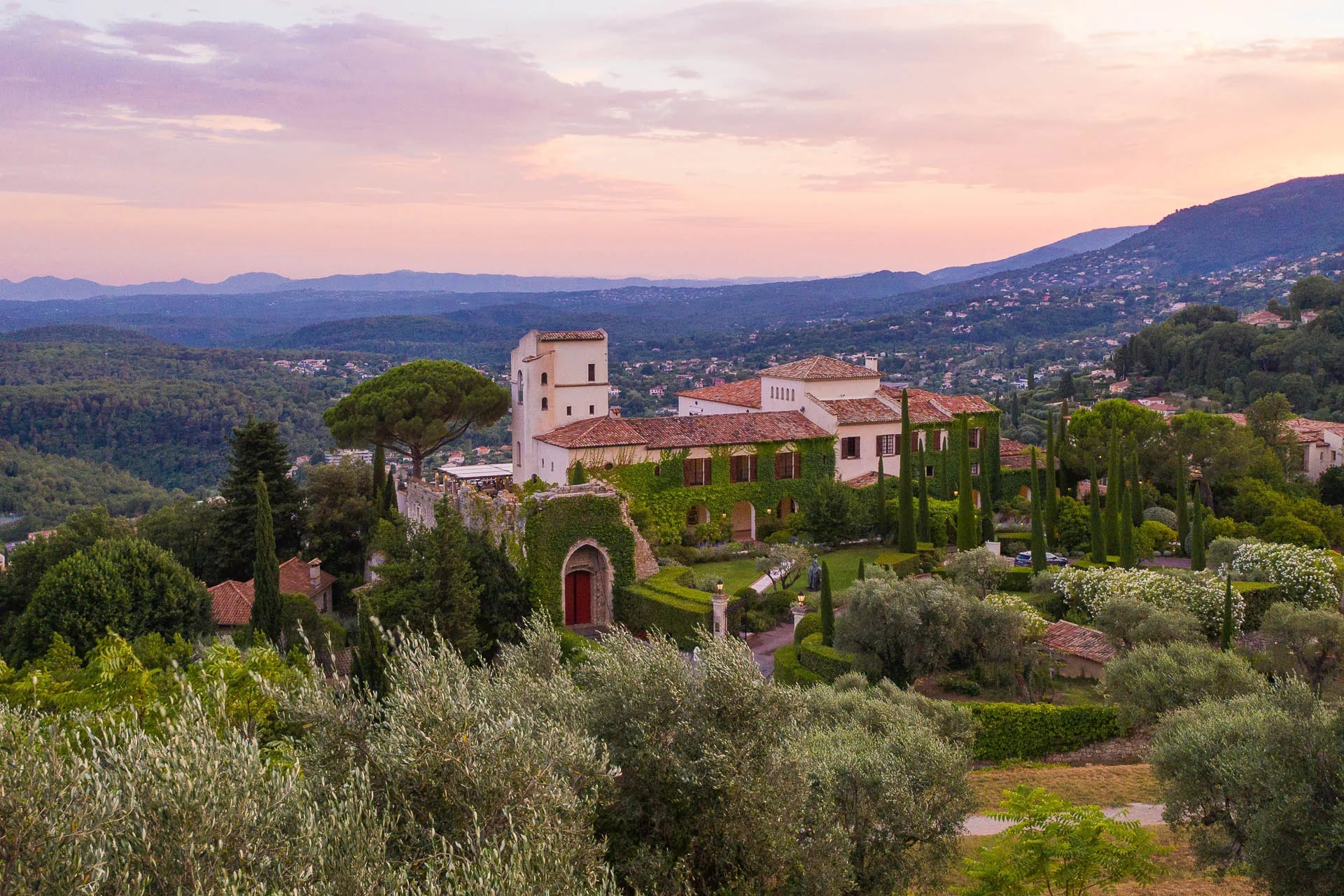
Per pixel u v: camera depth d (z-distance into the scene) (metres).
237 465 66.88
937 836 24.17
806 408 78.81
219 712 21.64
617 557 53.66
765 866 19.48
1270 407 102.44
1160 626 43.03
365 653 33.41
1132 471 75.25
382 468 71.56
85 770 14.21
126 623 49.03
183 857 13.60
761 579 61.53
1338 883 20.92
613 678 22.09
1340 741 22.00
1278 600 55.59
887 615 42.41
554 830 16.22
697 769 19.95
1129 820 29.66
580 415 76.38
